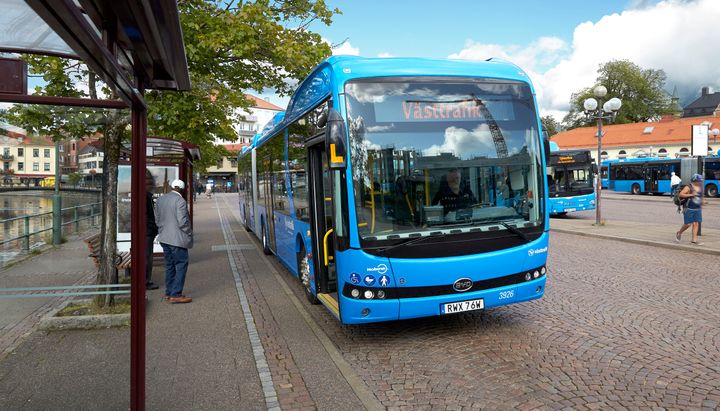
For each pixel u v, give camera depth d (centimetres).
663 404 404
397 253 517
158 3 244
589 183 2317
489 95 580
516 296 559
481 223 552
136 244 311
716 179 3666
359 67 554
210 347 565
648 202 3331
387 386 456
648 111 7944
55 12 188
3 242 482
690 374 464
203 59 1052
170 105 1086
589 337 577
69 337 586
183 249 775
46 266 530
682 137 6825
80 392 434
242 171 1973
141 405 314
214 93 1130
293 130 789
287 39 1080
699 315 659
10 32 290
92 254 656
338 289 541
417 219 534
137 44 297
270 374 484
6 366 495
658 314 668
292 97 810
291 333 617
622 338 571
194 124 1115
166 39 297
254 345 569
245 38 1045
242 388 452
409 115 549
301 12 1175
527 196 576
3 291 492
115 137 648
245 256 1261
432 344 567
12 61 293
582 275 939
